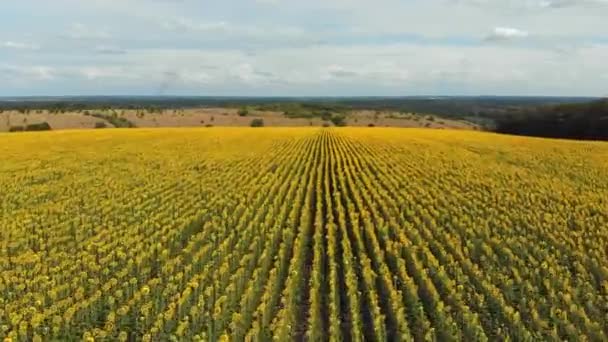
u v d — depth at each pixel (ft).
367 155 168.66
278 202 95.91
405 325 49.60
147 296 55.77
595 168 142.72
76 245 74.28
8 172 129.90
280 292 60.08
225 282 60.59
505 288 59.00
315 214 92.68
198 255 67.21
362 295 58.70
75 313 52.80
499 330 49.37
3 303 55.01
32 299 55.98
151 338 48.83
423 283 59.93
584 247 74.95
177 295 55.31
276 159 155.84
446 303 56.59
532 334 49.44
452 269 64.18
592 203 98.48
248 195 100.22
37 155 162.40
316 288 57.62
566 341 48.19
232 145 196.95
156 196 102.73
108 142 205.26
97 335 48.34
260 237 75.97
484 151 181.78
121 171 131.95
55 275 60.49
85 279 60.70
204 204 96.63
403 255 71.82
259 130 289.53
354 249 73.87
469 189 112.06
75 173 128.88
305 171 134.31
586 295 56.65
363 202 99.45
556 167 144.36
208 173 129.08
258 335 49.52
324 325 53.16
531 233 80.53
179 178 121.49
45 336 48.83
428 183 117.60
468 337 49.83
